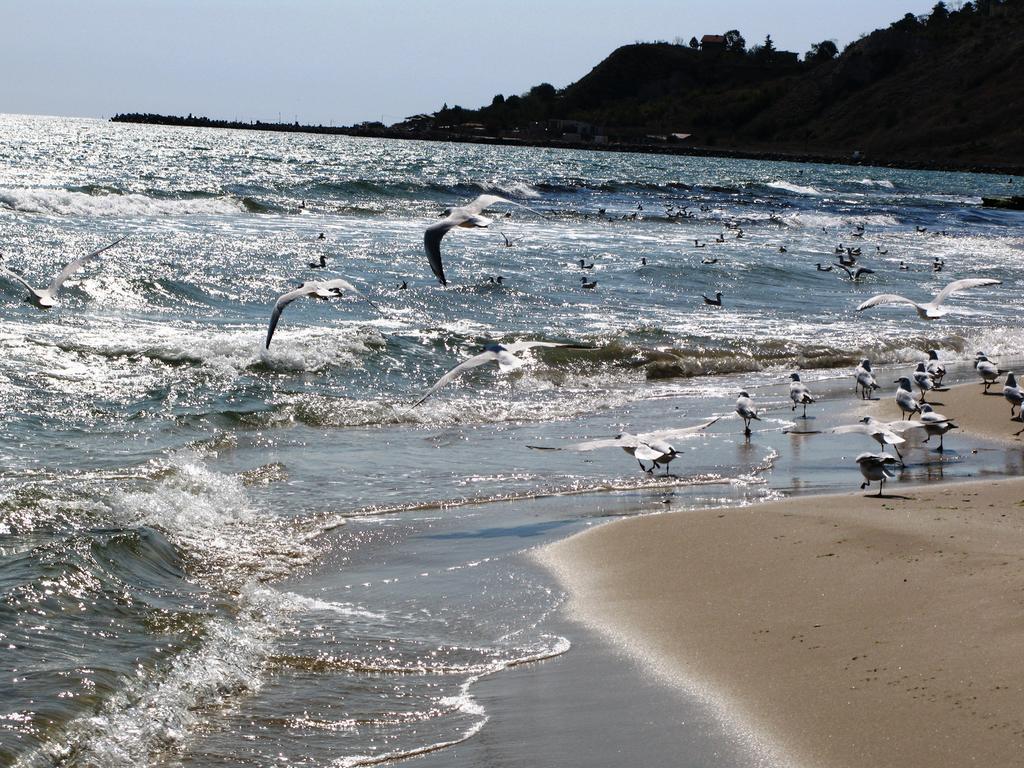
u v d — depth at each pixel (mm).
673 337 30375
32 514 13344
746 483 17219
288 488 16406
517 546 13984
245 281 33500
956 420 22250
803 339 31766
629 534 14047
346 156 132125
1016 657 9023
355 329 27062
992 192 126875
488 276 38750
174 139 167500
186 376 22141
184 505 14766
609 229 62344
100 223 44062
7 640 10055
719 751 8297
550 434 20625
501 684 9922
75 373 21547
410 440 19734
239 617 11375
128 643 10359
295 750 8742
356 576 12906
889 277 47188
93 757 8438
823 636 10141
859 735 8203
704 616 11109
